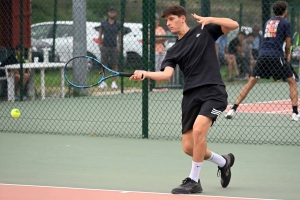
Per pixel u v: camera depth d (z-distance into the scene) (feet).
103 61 71.61
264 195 26.86
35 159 35.50
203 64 26.91
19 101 63.05
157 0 82.48
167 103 61.77
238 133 44.21
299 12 79.00
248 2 86.53
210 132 44.73
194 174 27.04
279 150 37.93
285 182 29.66
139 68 78.64
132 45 79.00
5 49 63.31
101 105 60.54
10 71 62.85
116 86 71.72
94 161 34.86
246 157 35.91
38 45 74.79
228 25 26.55
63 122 50.24
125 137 42.91
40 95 67.51
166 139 42.11
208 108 26.53
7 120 51.29
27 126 48.21
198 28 27.35
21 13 60.34
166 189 27.99
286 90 75.61
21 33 61.00
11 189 27.78
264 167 33.22
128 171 32.14
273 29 47.93
